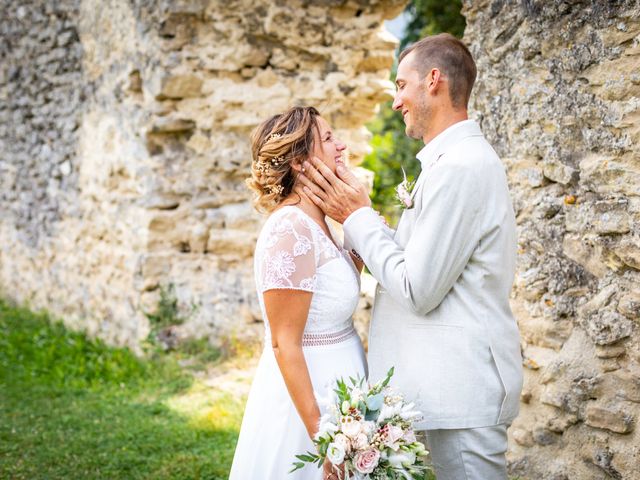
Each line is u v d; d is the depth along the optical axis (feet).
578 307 9.34
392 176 27.84
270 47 17.46
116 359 18.22
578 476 9.27
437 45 7.06
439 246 6.49
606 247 8.86
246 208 18.02
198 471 11.64
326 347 7.16
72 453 12.72
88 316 21.75
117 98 19.43
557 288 9.63
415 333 6.93
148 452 12.71
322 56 17.43
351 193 7.13
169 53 17.24
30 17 24.25
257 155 7.36
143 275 17.94
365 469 6.07
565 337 9.55
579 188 9.30
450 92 7.02
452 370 6.71
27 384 17.04
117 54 19.25
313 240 6.97
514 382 6.92
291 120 7.28
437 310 6.85
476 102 11.02
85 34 21.17
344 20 17.25
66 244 23.36
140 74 18.30
